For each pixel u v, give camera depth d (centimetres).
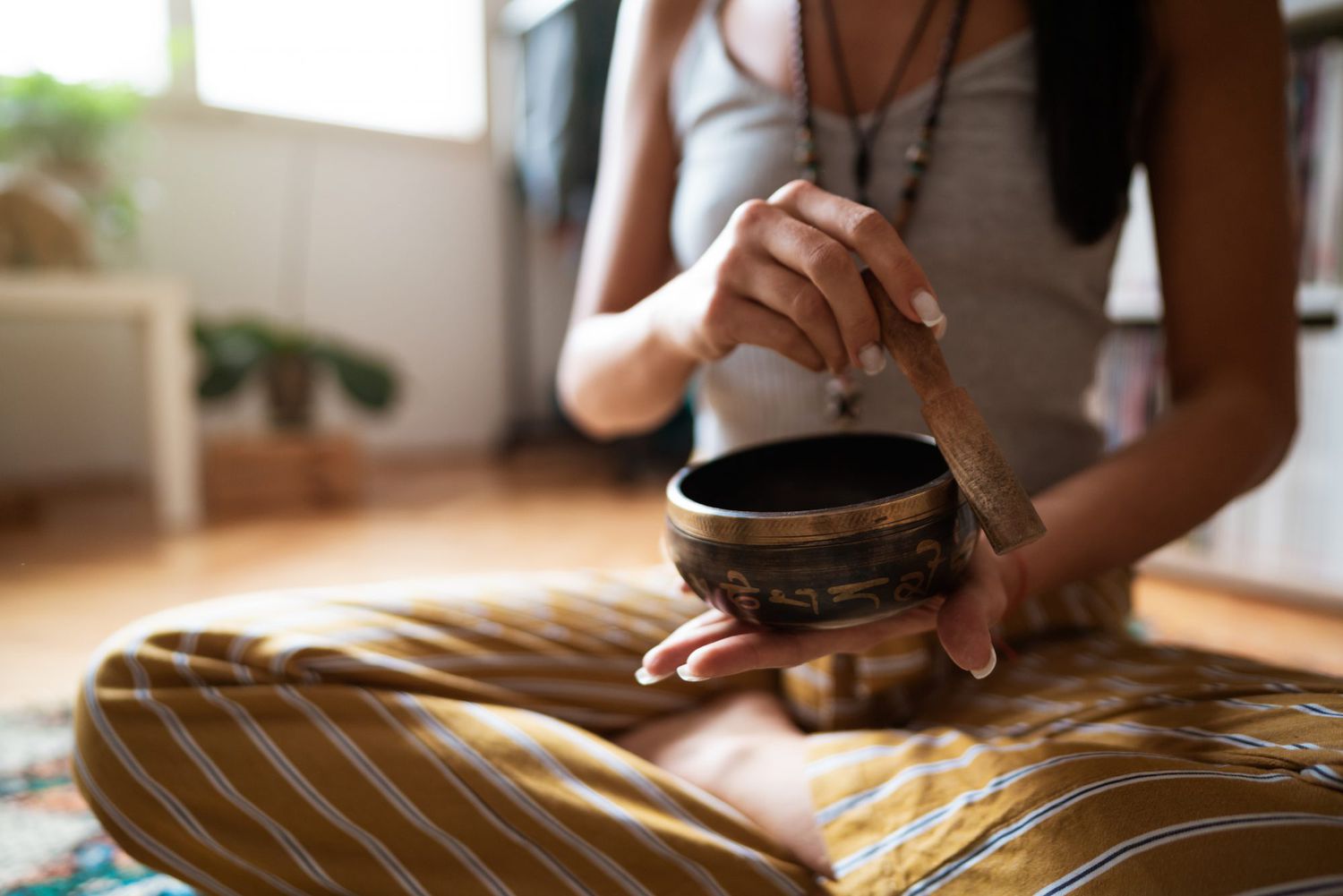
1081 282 66
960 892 40
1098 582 65
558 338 394
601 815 47
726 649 40
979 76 65
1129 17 61
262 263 325
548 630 63
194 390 262
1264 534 166
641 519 238
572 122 308
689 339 53
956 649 39
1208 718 45
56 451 291
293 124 326
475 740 49
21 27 276
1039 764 43
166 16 301
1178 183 63
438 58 362
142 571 183
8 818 86
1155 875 35
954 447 38
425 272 361
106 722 51
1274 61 62
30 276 201
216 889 51
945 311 65
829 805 48
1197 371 62
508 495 277
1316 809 36
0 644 139
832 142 68
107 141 267
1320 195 149
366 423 354
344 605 60
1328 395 156
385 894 49
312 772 49
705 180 73
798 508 53
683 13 82
